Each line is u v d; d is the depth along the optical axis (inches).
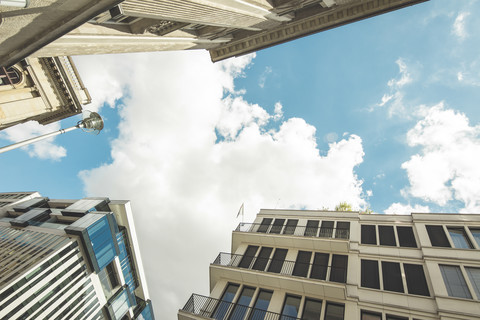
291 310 550.6
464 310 446.6
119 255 1668.3
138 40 562.9
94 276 1469.0
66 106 1075.3
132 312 1715.1
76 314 1325.0
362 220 702.5
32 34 317.4
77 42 464.1
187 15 485.4
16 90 904.3
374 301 509.7
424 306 478.0
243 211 865.5
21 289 1133.1
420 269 541.3
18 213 1905.8
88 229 1451.8
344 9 693.3
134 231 1772.9
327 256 631.2
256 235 711.7
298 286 565.3
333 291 531.2
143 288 1807.3
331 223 722.8
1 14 264.7
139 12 414.3
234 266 652.7
